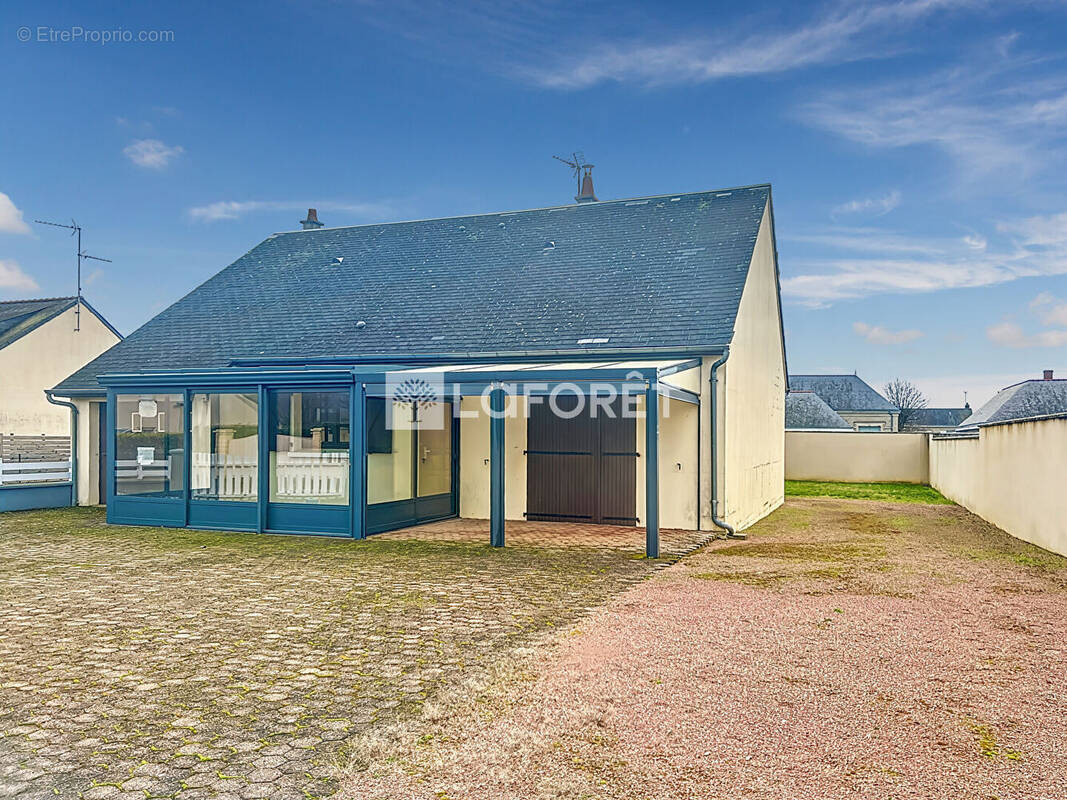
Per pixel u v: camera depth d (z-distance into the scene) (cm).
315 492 1548
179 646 773
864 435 3425
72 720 575
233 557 1305
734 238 1967
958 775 483
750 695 624
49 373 2809
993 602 967
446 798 455
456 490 1833
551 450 1762
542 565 1234
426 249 2348
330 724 566
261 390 1584
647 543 1316
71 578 1125
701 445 1631
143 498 1703
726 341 1582
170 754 514
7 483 1998
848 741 534
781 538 1590
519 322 1819
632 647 762
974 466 2136
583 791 464
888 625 848
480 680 663
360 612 917
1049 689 638
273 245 2659
